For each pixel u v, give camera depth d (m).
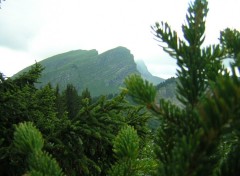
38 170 1.45
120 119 5.16
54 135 4.86
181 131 1.41
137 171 1.80
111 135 4.90
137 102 1.52
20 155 4.73
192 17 1.68
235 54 1.63
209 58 1.61
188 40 1.64
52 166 1.48
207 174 1.16
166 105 1.49
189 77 1.56
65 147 4.73
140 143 4.74
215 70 1.58
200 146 1.05
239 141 1.39
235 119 0.96
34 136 1.56
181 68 1.58
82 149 4.83
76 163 4.87
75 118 4.97
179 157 1.09
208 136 1.02
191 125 1.39
